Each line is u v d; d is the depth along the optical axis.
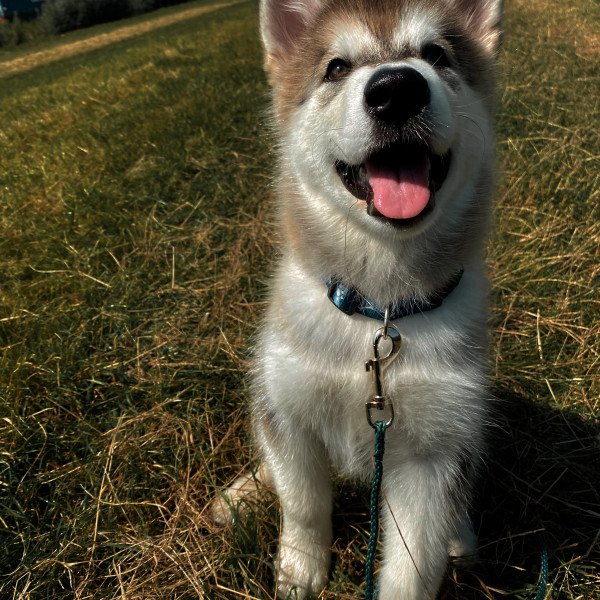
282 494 0.48
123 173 1.09
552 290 0.75
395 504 0.46
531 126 1.14
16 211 0.96
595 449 0.56
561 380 0.63
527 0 2.74
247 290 0.77
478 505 0.53
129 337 0.70
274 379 0.46
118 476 0.54
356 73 0.43
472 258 0.47
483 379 0.46
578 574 0.47
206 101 1.47
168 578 0.46
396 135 0.41
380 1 0.48
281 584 0.47
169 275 0.81
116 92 1.76
